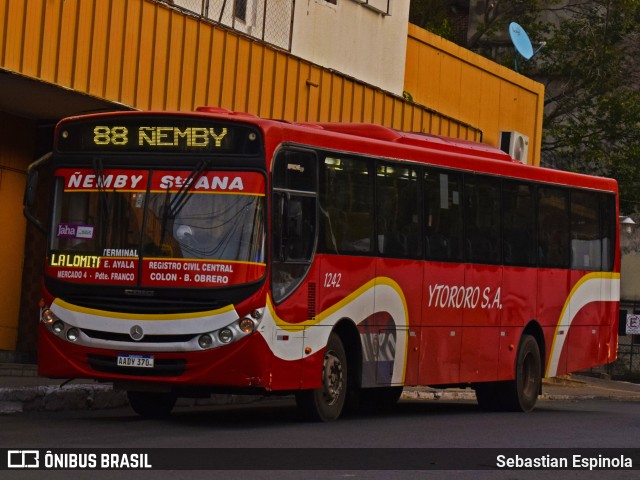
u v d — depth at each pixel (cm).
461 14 5706
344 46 3186
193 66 2406
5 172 2444
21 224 2494
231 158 1641
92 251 1661
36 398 1844
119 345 1630
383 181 1919
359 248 1848
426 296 2019
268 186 1641
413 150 1997
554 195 2409
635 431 1905
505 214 2252
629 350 4791
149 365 1620
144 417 1831
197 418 1836
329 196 1783
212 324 1608
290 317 1681
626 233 5169
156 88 2314
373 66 3319
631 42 5216
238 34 2534
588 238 2525
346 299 1812
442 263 2059
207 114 1650
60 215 1689
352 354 1866
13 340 2486
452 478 1241
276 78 2672
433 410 2331
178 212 1639
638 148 4925
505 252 2245
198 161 1644
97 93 2173
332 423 1792
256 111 2611
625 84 5191
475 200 2164
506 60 5228
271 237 1642
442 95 3681
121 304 1636
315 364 1745
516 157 3756
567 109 5122
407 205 1977
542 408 2591
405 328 1961
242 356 1609
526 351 2317
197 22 2412
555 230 2411
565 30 5162
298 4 2972
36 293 2525
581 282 2494
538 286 2348
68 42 2106
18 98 2267
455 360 2103
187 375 1614
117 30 2209
